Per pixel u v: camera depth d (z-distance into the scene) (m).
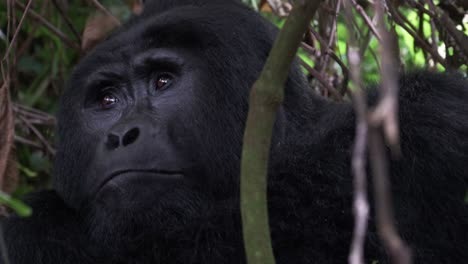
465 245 3.17
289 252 3.33
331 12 4.69
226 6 3.89
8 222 3.67
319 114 4.02
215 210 3.49
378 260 3.21
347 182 3.30
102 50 3.84
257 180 2.32
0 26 6.16
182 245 3.45
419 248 3.15
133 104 3.68
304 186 3.38
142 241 3.49
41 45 6.47
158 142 3.49
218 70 3.68
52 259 3.51
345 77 4.75
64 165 3.87
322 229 3.30
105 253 3.60
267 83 2.35
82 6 6.31
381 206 1.75
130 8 6.04
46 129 6.03
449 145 3.21
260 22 3.93
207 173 3.59
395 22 4.62
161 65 3.70
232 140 3.67
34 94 6.27
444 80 3.48
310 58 5.95
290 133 3.82
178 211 3.48
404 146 3.23
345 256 3.29
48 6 6.14
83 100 3.82
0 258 3.53
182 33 3.70
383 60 1.78
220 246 3.39
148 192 3.43
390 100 1.69
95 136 3.72
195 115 3.60
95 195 3.58
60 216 3.79
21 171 5.92
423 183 3.19
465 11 4.64
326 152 3.42
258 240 2.27
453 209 3.17
